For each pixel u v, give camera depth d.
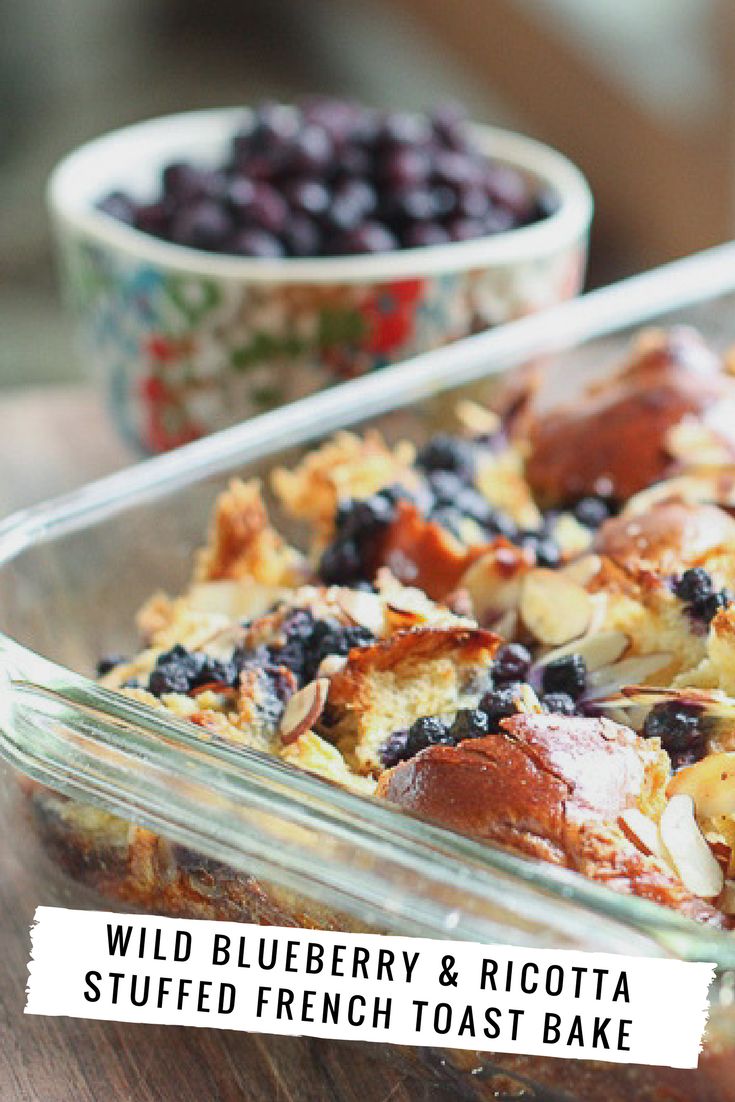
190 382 0.71
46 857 0.52
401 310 0.70
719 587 0.53
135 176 0.79
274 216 0.72
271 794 0.47
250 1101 0.50
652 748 0.48
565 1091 0.46
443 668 0.51
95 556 0.59
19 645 0.51
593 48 1.15
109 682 0.55
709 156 1.07
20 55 1.46
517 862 0.45
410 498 0.58
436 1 1.32
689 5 1.12
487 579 0.55
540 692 0.52
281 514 0.62
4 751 0.50
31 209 1.41
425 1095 0.49
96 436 0.75
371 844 0.46
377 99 1.43
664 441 0.61
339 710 0.51
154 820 0.48
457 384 0.65
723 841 0.47
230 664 0.53
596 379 0.67
